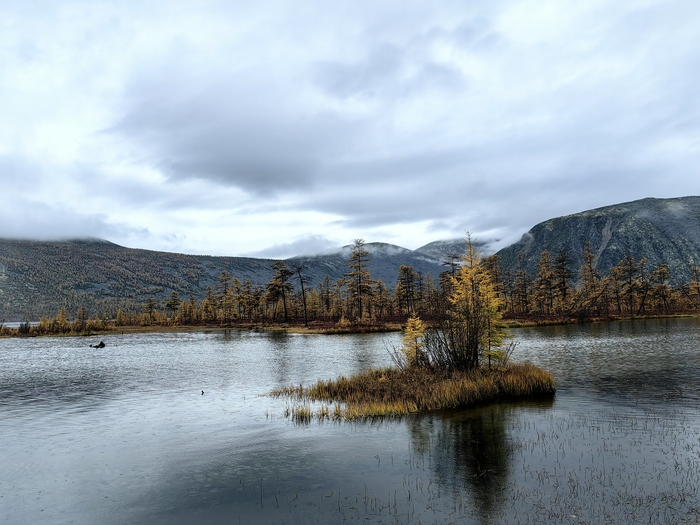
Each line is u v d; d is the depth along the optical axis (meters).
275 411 18.95
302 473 11.89
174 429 16.59
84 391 24.78
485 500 9.92
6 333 84.88
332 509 9.72
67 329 87.69
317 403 20.20
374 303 101.44
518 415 17.23
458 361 23.27
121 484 11.49
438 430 15.51
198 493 10.81
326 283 135.00
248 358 38.47
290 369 31.30
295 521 9.22
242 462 12.88
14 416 19.08
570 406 18.47
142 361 38.28
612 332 56.47
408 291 96.50
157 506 10.16
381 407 17.88
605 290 93.25
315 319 100.62
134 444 14.84
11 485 11.54
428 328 25.47
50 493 11.00
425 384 20.80
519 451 13.10
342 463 12.56
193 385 25.92
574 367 28.70
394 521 9.05
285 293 96.12
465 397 19.39
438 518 9.13
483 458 12.62
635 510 9.20
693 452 12.62
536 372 21.94
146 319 114.31
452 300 25.02
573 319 81.25
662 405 18.33
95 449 14.37
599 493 10.08
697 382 23.16
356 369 30.77
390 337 58.62
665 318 87.62
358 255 85.94
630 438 14.02
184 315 118.75
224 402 21.06
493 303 24.58
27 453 14.08
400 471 11.84
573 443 13.66
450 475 11.45
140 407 20.45
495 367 23.70
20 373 32.09
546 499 9.87
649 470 11.34
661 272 107.69
